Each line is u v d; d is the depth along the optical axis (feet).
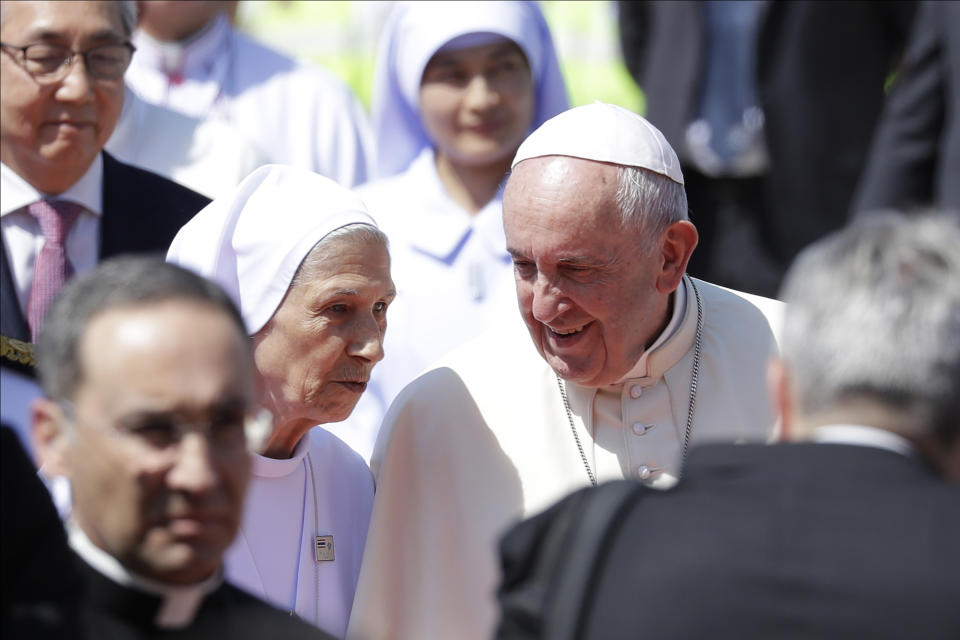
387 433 50.88
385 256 46.37
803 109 84.58
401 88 71.61
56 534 31.09
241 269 45.62
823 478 30.71
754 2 85.05
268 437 45.88
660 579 30.42
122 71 57.11
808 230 85.10
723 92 85.61
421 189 68.90
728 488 31.42
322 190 46.34
